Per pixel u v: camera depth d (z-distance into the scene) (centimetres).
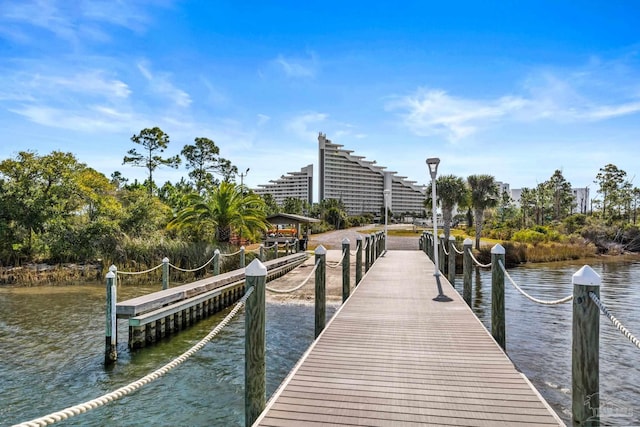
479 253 2928
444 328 695
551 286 2048
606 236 4475
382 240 2388
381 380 479
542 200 6600
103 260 1995
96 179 2970
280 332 1096
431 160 1255
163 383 752
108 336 851
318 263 800
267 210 5188
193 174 4900
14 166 2162
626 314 1408
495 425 379
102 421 613
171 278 1956
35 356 880
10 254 2067
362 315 785
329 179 11512
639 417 654
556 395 733
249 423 434
